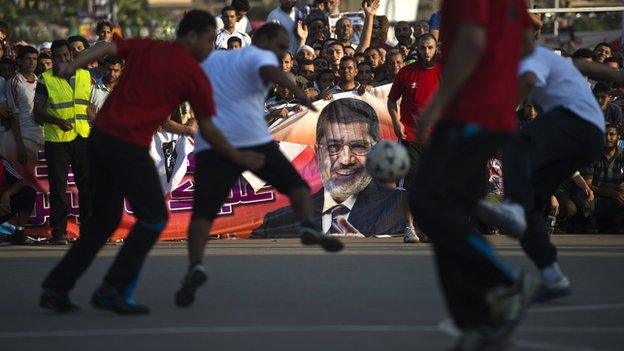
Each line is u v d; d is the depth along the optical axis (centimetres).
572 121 1408
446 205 1004
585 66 1508
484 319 1006
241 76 1388
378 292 1491
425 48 2238
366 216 2439
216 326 1211
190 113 2375
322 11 3114
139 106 1307
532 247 1384
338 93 2453
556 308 1345
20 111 2325
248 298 1438
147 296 1472
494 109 1003
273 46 1441
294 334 1153
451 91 967
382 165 1290
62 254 2066
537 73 1371
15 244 2298
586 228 2511
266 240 2352
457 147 1004
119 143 1301
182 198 2367
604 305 1370
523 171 1334
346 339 1121
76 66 1306
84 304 1405
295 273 1708
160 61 1312
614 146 2494
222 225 2391
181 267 1817
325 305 1370
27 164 2342
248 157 1341
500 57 1009
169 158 2369
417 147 2253
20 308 1373
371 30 2847
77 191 2347
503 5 1011
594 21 3625
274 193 2411
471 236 1004
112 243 2308
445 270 1017
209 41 1359
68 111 2250
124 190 1313
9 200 2245
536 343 1091
